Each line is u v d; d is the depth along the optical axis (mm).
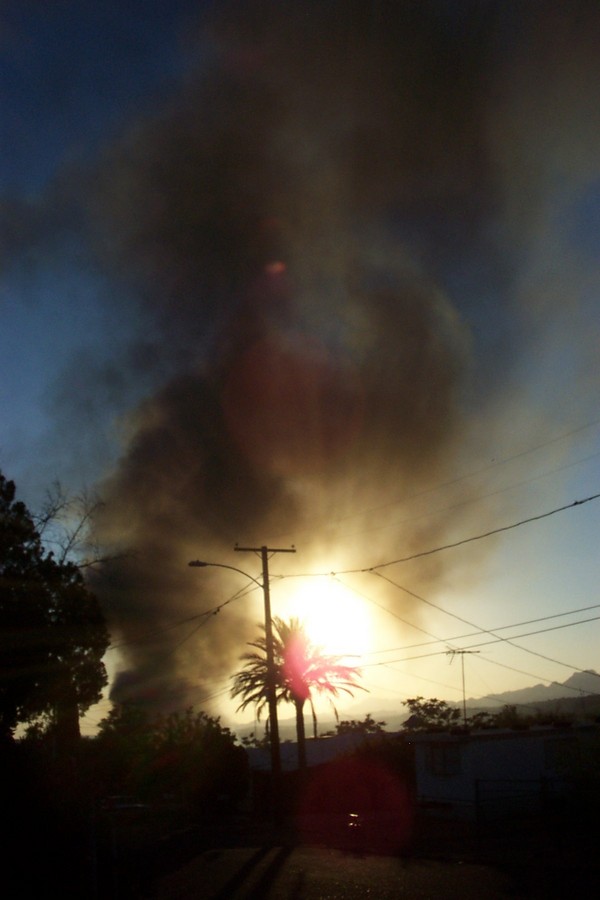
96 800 21250
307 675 46125
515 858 21125
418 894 16984
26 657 25594
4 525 26500
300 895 17859
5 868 18703
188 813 47938
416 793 35312
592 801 28219
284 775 46844
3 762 22125
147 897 18547
